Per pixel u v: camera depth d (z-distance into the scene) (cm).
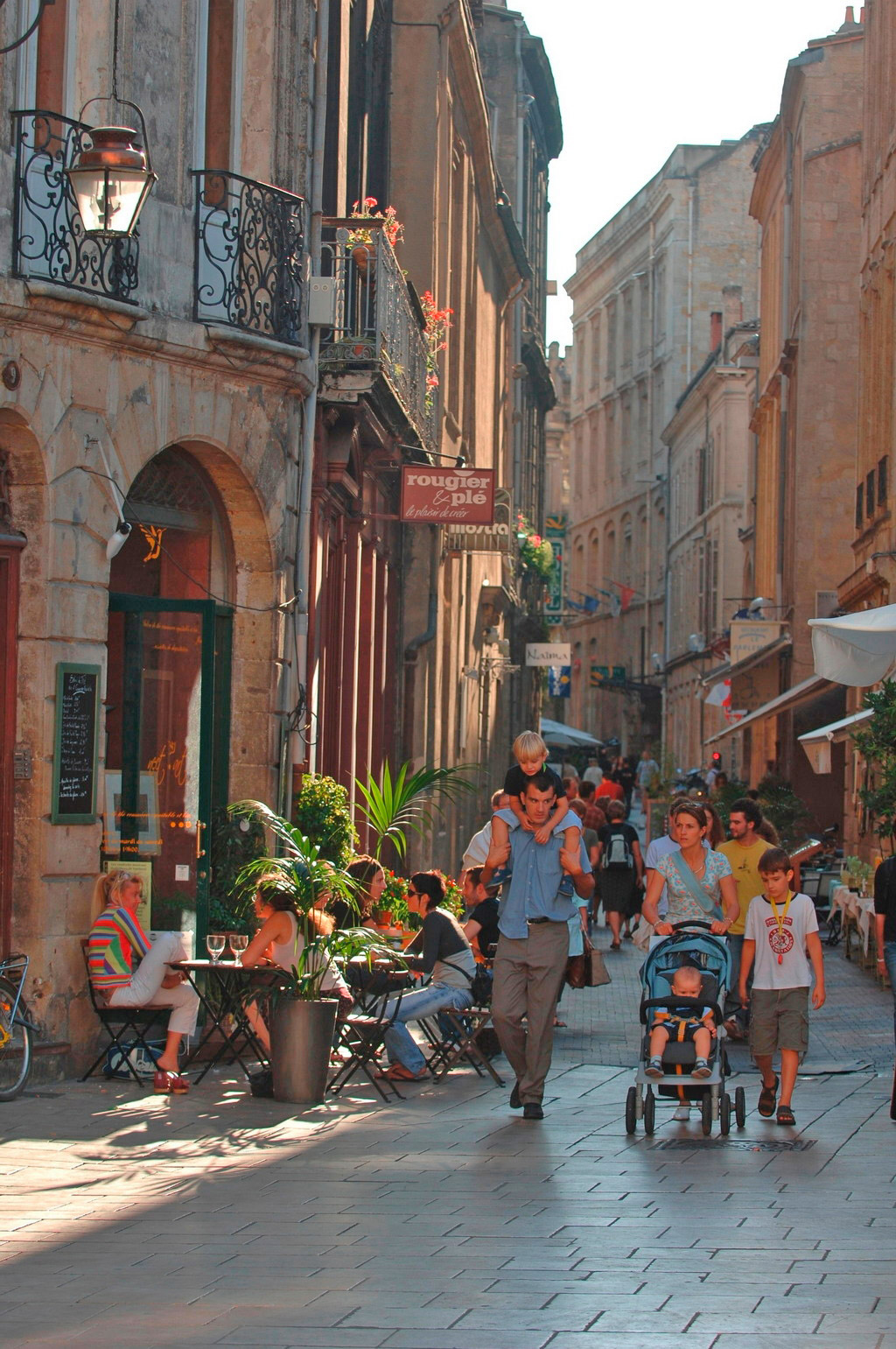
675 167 8575
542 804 1313
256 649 1720
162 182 1570
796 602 4256
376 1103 1374
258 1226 952
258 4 1739
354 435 2042
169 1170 1105
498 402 4181
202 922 1529
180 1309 788
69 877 1434
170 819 1538
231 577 1722
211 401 1619
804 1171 1116
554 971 1312
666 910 1353
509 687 4803
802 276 4250
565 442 11362
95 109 1498
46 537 1423
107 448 1482
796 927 1320
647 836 4541
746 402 6888
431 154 2756
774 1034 1323
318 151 1842
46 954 1407
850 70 4241
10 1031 1341
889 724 2148
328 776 2105
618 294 9619
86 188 1235
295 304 1714
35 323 1397
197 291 1588
